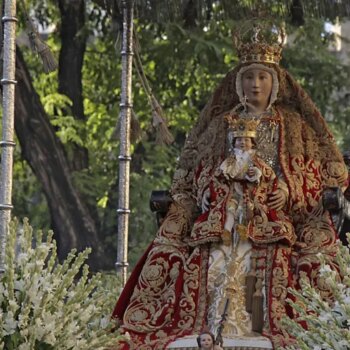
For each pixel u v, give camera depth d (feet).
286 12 45.24
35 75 79.30
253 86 38.78
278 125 38.63
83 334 34.63
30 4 76.79
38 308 33.01
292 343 35.53
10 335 32.86
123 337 34.78
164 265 37.76
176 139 78.89
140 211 70.69
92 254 64.49
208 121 39.58
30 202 79.20
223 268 37.14
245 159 37.60
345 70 78.33
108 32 72.49
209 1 45.83
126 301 37.70
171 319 37.04
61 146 64.18
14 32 37.99
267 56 38.96
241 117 38.63
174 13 45.60
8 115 37.52
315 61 77.92
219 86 39.63
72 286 35.22
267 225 37.35
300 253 37.52
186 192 39.24
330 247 37.40
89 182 69.15
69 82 72.64
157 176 74.69
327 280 32.83
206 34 74.23
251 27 39.29
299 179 38.19
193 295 37.04
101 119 77.92
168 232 38.24
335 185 38.65
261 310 36.47
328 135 39.11
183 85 76.64
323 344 32.12
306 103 39.22
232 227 37.42
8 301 33.14
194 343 35.88
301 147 38.63
